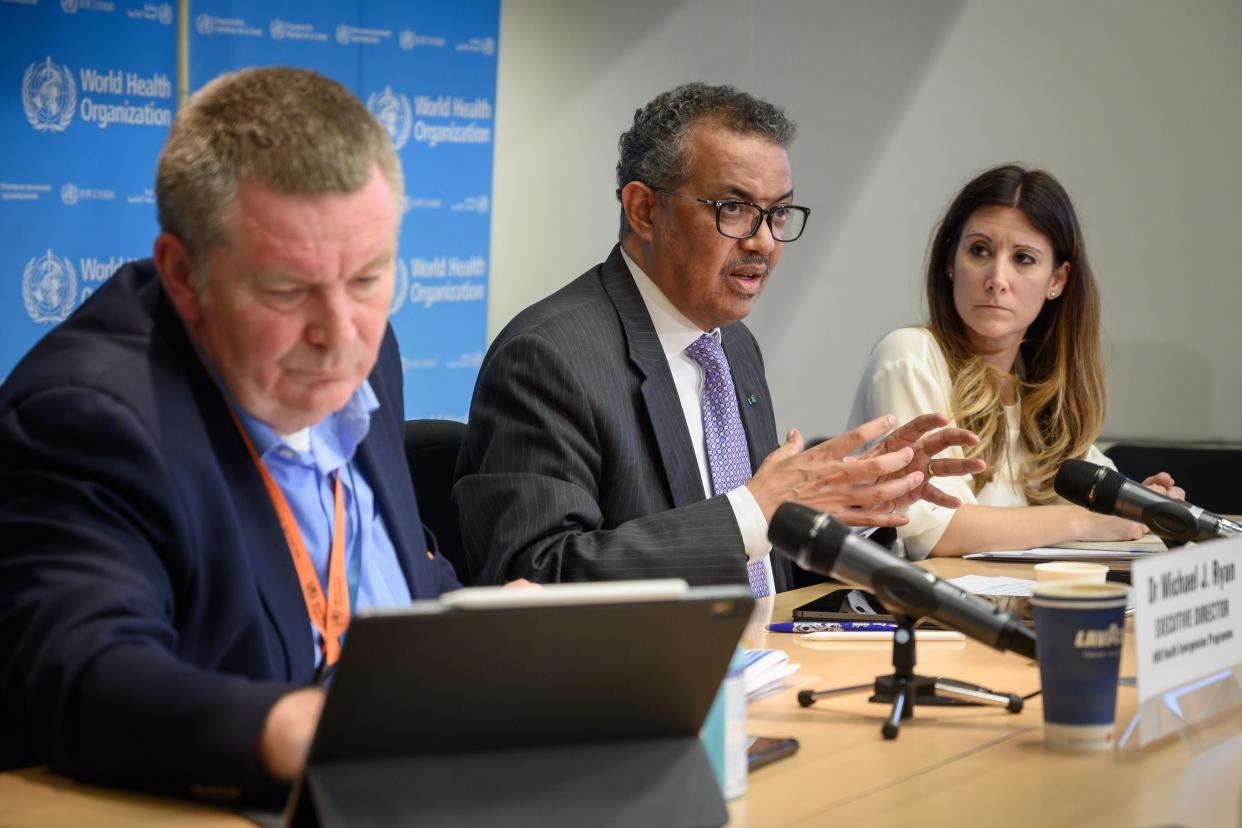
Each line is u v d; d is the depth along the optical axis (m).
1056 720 1.43
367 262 1.40
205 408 1.48
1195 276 5.18
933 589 1.55
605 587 1.12
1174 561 1.46
